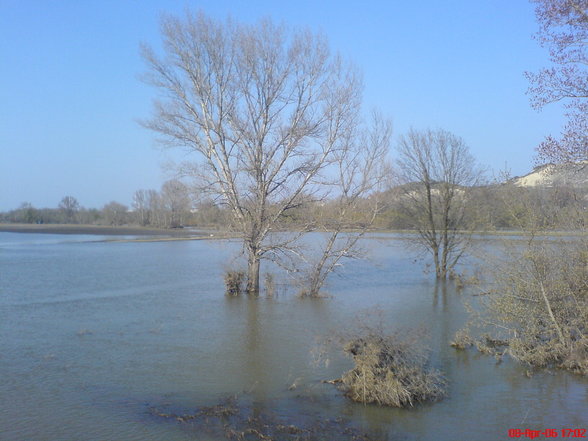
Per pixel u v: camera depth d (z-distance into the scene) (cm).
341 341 1251
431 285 3058
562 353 1377
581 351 1355
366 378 1132
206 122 2559
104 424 1022
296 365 1393
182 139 2586
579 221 1435
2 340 1656
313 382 1257
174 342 1650
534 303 1456
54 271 3606
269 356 1484
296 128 2508
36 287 2828
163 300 2448
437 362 1409
